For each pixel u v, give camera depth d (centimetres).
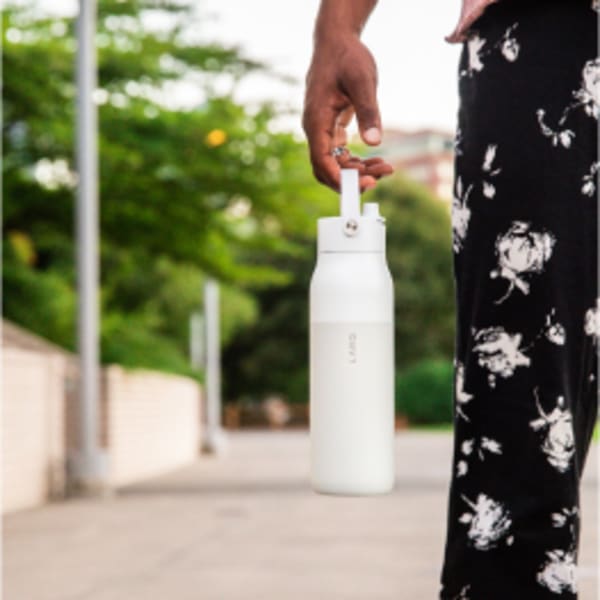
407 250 6297
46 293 2052
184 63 1950
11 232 2078
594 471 1898
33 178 2075
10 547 920
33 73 1858
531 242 147
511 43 150
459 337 153
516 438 147
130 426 2097
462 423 151
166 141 1931
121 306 2598
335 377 150
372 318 150
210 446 2998
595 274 148
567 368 147
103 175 1944
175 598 641
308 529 1047
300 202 2041
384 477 150
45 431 1454
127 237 2042
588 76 148
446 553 152
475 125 151
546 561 146
